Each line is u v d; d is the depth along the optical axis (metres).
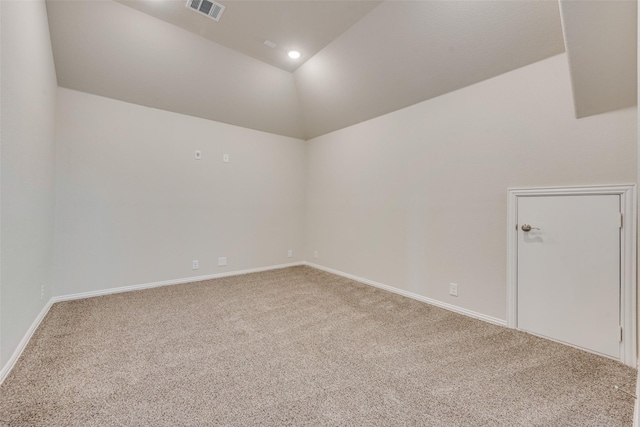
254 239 4.22
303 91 3.84
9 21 1.51
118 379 1.56
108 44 2.62
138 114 3.21
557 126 2.00
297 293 3.19
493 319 2.37
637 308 1.70
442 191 2.74
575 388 1.52
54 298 2.75
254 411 1.33
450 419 1.29
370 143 3.56
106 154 3.02
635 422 1.22
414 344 2.01
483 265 2.43
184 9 2.42
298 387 1.52
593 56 1.66
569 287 1.97
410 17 2.32
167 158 3.42
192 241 3.63
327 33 2.72
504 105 2.28
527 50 2.06
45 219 2.39
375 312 2.63
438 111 2.77
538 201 2.11
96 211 2.98
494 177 2.35
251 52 3.09
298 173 4.73
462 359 1.81
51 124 2.54
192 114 3.58
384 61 2.79
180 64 3.01
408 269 3.08
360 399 1.43
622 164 1.74
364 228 3.65
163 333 2.15
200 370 1.67
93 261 2.97
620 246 1.76
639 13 1.18
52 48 2.50
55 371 1.62
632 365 1.72
